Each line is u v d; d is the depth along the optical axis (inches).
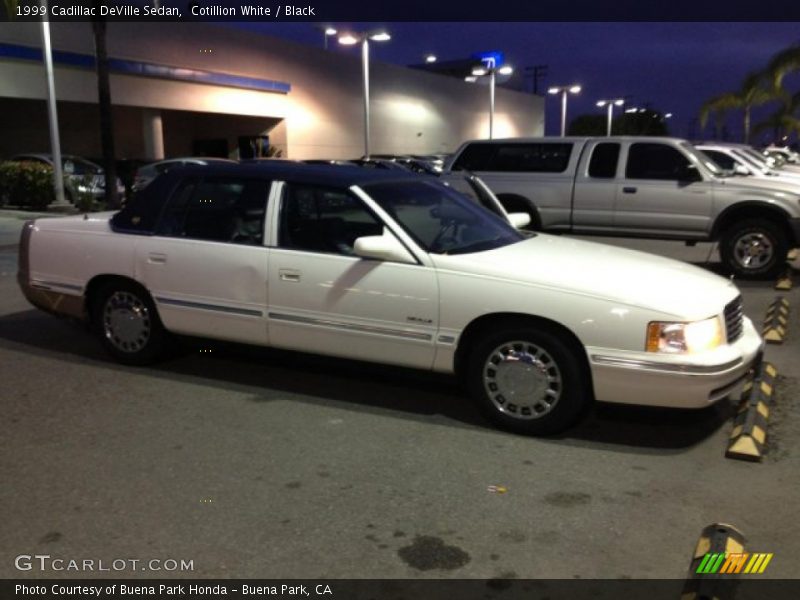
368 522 143.6
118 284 234.7
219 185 220.4
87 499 151.9
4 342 269.7
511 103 2522.1
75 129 1307.8
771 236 395.2
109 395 213.9
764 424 184.1
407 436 185.8
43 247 245.6
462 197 235.8
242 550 133.6
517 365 183.5
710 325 173.2
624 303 171.0
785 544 136.6
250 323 212.2
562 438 185.2
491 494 155.4
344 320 199.0
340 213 202.8
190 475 163.2
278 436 185.2
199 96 1295.5
